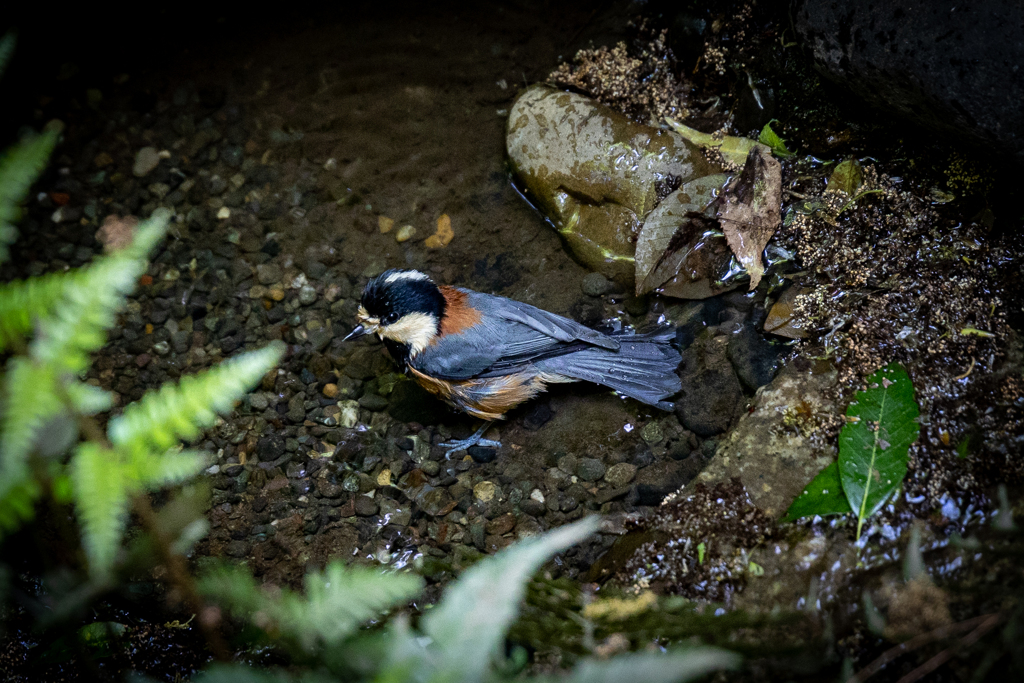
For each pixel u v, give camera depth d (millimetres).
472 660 1700
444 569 3539
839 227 3920
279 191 4969
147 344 4531
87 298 1915
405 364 4156
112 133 5246
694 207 4141
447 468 3988
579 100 4504
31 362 1889
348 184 4930
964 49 3439
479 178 4781
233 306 4625
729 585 2850
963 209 3732
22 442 1791
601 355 3988
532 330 3963
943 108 3543
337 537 3727
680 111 4691
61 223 4965
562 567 3475
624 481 3746
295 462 4023
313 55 5312
